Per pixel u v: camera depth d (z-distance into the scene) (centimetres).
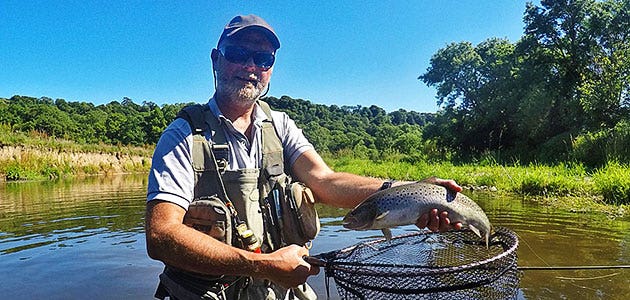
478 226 300
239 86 287
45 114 6128
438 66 4775
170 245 237
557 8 3606
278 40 299
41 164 3123
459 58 4678
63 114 6875
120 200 1426
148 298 517
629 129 2216
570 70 3581
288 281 246
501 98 4094
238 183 281
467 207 298
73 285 558
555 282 509
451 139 4569
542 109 3484
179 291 267
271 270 241
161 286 282
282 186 295
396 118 14362
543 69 3747
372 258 321
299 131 339
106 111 9944
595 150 2311
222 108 295
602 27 3422
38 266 637
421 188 296
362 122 11156
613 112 3006
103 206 1266
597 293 475
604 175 1222
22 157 3033
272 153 301
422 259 334
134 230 880
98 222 980
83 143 4381
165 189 254
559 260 598
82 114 9144
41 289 546
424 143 5088
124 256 683
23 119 6131
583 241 694
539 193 1246
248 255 240
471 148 4369
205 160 274
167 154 263
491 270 240
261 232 288
